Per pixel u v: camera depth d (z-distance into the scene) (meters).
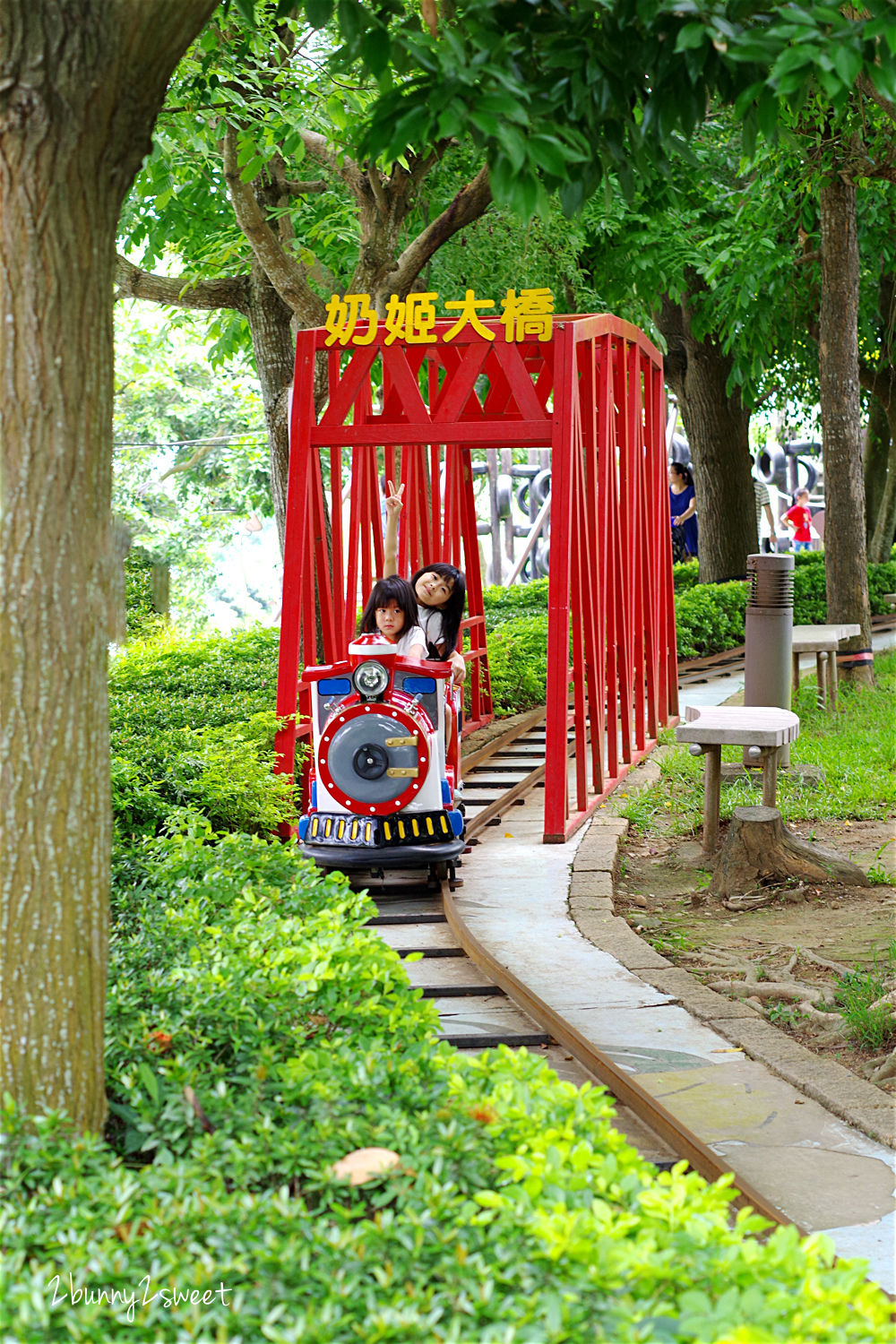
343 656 9.84
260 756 8.01
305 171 12.90
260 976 3.82
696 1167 3.90
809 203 15.95
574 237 14.19
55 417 2.81
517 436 8.57
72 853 2.88
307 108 9.52
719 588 18.75
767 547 26.16
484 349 8.64
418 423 8.70
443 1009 5.51
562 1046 5.04
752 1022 5.28
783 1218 3.49
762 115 3.49
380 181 10.22
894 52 3.08
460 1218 2.43
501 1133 2.83
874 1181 3.90
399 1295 2.21
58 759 2.85
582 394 9.59
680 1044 5.08
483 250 13.87
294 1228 2.46
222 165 11.36
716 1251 2.32
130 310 28.48
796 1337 2.03
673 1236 2.35
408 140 3.02
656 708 12.31
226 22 7.95
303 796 8.41
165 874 5.24
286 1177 2.83
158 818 6.60
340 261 14.27
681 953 6.48
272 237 10.15
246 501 32.78
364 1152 2.75
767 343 18.22
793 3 3.23
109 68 2.75
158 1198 2.58
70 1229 2.41
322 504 9.23
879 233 17.06
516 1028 5.25
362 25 3.30
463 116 2.96
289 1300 2.24
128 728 8.88
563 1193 2.49
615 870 8.04
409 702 7.23
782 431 29.78
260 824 7.50
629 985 5.77
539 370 11.18
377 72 3.17
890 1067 4.72
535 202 3.09
